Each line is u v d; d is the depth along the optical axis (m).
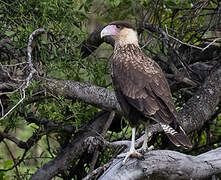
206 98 12.26
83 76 12.82
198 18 13.47
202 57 13.22
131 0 12.17
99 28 12.95
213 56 13.16
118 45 10.25
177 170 9.13
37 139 11.99
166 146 12.75
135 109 9.36
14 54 11.20
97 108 12.03
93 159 11.12
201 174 9.23
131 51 9.95
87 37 11.91
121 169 9.14
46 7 10.05
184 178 9.24
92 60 12.41
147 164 9.09
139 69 9.46
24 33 10.26
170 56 12.45
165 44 12.60
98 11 12.92
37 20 10.41
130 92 9.25
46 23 10.50
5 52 11.20
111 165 9.45
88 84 11.45
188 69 12.99
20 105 10.05
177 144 8.66
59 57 10.66
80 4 11.73
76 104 10.85
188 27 13.41
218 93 12.41
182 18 13.23
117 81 9.56
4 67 10.54
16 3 10.45
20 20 10.61
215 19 12.84
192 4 13.20
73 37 10.90
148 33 13.14
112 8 12.49
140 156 9.13
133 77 9.38
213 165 9.22
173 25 13.52
